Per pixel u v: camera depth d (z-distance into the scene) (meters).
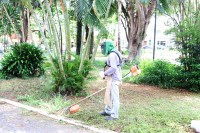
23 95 8.11
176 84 9.99
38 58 11.86
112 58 5.44
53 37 8.10
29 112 6.34
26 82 10.45
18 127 5.33
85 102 7.35
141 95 8.64
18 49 11.77
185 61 9.66
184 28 9.81
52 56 8.70
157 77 10.34
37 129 5.23
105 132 5.05
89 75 8.91
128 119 5.75
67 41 8.28
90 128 5.26
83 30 8.44
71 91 8.05
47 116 6.04
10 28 19.38
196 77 9.48
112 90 5.61
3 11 17.59
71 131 5.14
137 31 17.03
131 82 11.10
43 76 11.45
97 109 6.59
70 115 6.05
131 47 17.20
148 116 6.07
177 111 6.63
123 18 18.98
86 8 7.12
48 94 8.06
